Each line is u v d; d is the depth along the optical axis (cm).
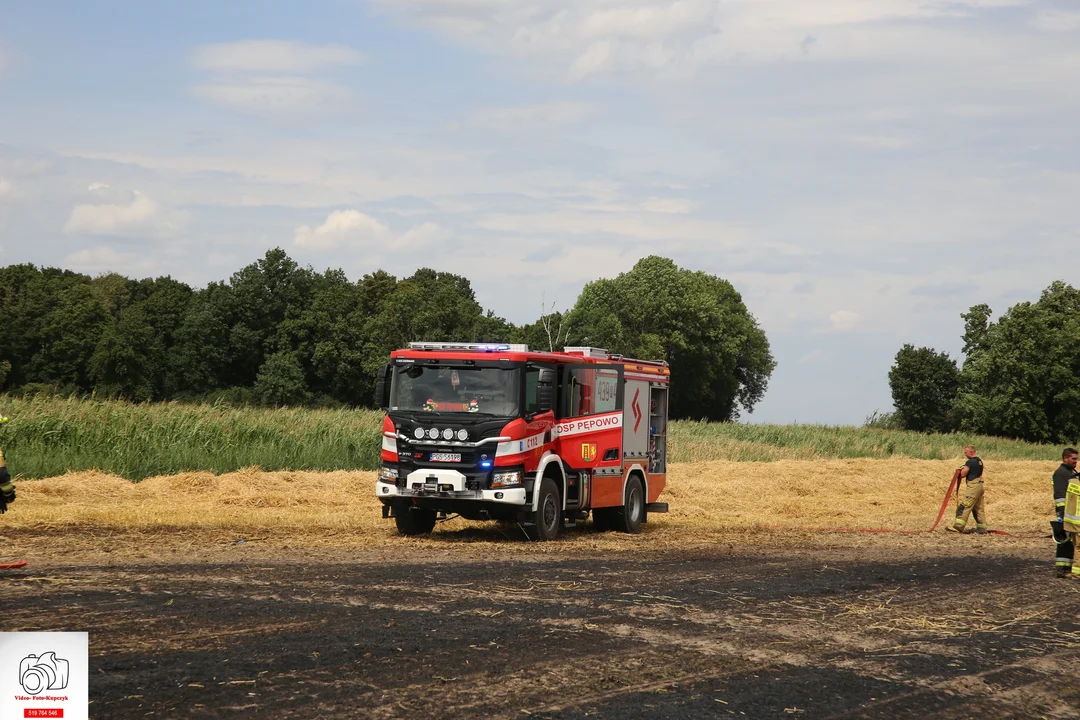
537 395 1698
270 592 1110
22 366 8594
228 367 9444
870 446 4844
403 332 8400
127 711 672
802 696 775
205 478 2344
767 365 12281
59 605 998
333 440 2972
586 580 1285
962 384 9656
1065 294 8888
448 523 1997
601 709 718
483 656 853
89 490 2131
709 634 980
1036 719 754
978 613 1167
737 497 2898
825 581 1361
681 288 9962
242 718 665
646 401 2114
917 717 739
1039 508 2667
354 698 717
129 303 11412
